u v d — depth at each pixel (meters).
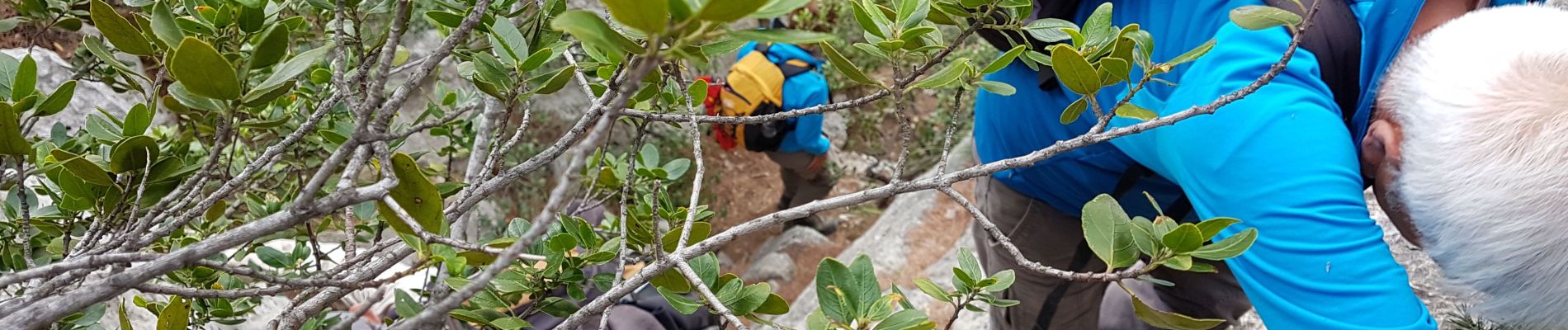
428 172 1.59
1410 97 1.12
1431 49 1.12
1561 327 1.02
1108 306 2.38
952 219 4.03
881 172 5.62
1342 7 1.22
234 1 0.81
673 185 4.85
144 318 1.97
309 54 0.65
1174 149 1.24
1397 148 1.16
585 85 0.92
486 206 3.98
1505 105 0.97
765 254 5.02
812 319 0.80
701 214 1.09
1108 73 0.81
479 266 0.78
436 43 3.24
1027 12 0.85
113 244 0.73
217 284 1.08
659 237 0.72
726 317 0.68
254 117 1.15
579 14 0.44
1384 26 1.22
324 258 1.23
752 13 0.40
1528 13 1.09
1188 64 1.24
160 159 0.81
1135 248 0.78
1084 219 0.79
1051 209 1.80
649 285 1.95
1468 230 1.03
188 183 0.70
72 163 0.74
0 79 0.85
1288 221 1.07
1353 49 1.19
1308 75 1.15
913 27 0.82
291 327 0.79
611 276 0.93
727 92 3.32
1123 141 1.43
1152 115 0.71
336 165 0.53
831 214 5.35
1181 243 0.74
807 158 3.88
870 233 4.36
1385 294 1.04
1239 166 1.12
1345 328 1.04
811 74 3.36
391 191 0.61
